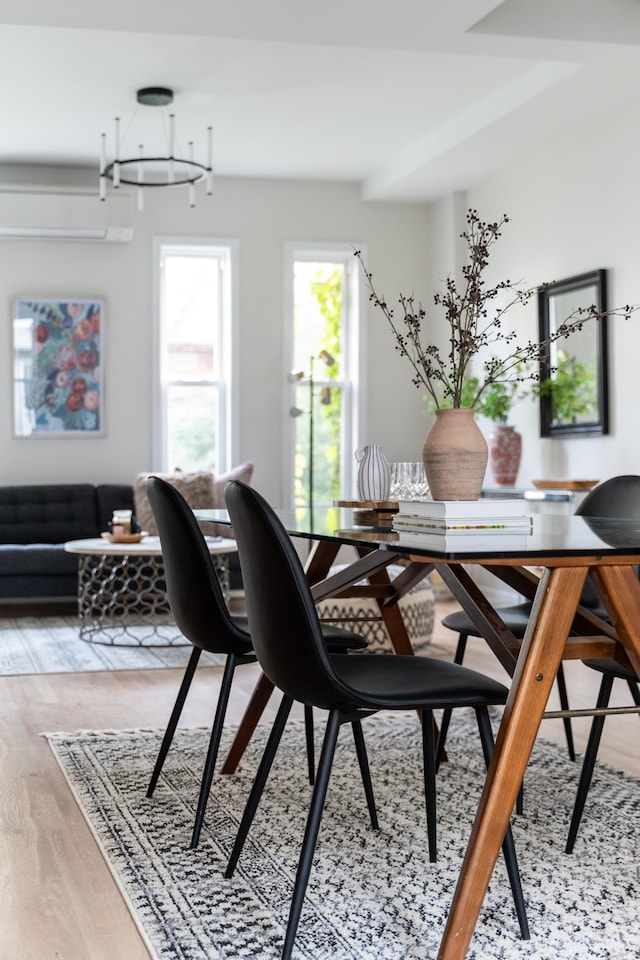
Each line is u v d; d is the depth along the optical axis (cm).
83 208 750
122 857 256
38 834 276
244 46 540
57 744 366
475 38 482
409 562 341
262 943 209
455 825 279
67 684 479
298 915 201
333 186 824
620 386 593
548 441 668
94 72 575
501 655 242
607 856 258
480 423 758
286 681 210
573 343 638
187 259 816
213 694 457
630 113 583
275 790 311
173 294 813
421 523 242
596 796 306
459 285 790
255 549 205
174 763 341
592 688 462
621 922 219
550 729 385
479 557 188
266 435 818
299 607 199
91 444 793
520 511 243
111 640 580
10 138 696
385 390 836
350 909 225
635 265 583
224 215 807
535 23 484
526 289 698
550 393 649
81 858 259
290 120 664
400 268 836
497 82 596
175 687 473
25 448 782
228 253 810
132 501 768
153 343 798
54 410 785
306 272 834
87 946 210
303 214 820
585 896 233
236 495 205
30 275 779
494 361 260
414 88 605
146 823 282
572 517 306
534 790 312
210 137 638
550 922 219
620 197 595
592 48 497
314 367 836
